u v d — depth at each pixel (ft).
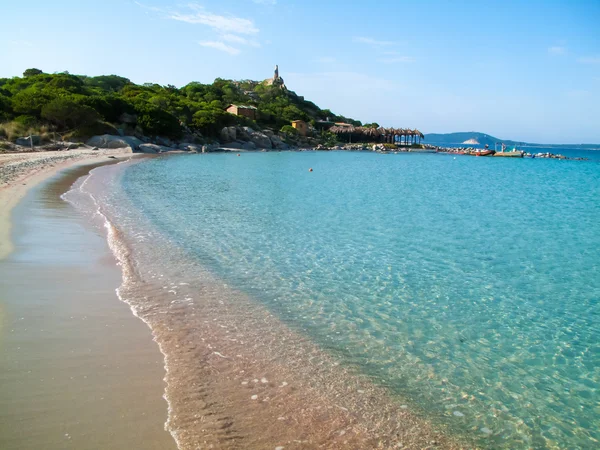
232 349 21.31
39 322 21.84
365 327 25.36
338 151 363.35
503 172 187.73
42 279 28.27
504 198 93.86
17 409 14.66
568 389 19.72
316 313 27.04
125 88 300.40
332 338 23.61
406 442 15.29
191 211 61.05
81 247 37.01
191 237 45.24
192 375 18.33
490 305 30.19
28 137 158.30
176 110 274.36
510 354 22.97
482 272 38.24
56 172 96.22
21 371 17.08
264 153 269.03
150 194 75.46
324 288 31.91
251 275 33.94
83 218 49.26
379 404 17.56
